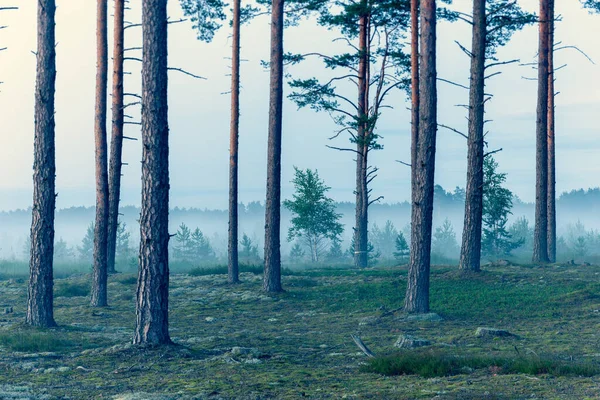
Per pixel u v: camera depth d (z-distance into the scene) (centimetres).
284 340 1468
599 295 1944
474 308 1888
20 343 1320
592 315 1698
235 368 1095
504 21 2780
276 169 2380
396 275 2711
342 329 1659
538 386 882
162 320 1270
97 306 2205
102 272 2230
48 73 1616
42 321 1634
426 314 1764
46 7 1612
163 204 1279
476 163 2481
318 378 1002
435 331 1548
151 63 1279
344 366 1120
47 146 1634
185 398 860
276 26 2373
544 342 1329
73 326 1670
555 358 1095
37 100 1616
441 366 1027
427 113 1836
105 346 1366
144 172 1273
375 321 1755
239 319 1931
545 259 3103
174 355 1205
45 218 1639
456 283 2328
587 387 859
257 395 873
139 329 1266
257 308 2134
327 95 3553
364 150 3678
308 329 1684
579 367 977
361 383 954
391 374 1029
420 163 1838
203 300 2306
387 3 3366
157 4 1283
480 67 2481
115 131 2983
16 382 990
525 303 1916
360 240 3678
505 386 890
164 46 1290
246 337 1525
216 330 1688
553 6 3272
